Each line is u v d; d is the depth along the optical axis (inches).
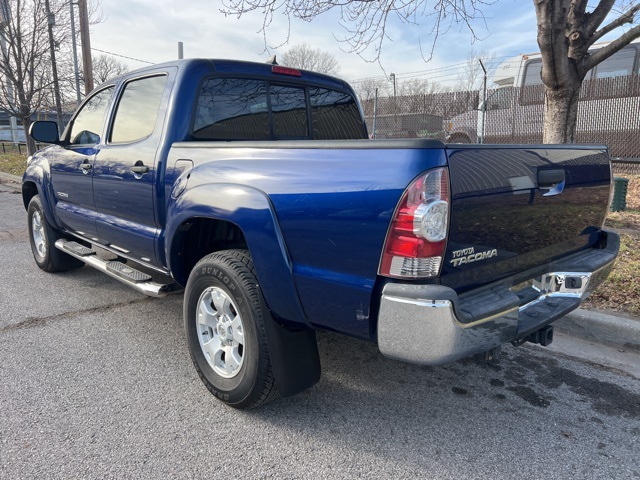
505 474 96.2
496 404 122.0
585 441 107.3
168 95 136.5
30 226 229.6
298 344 109.0
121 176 148.3
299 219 96.7
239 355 116.0
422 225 81.5
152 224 140.0
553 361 146.0
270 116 155.6
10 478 92.3
